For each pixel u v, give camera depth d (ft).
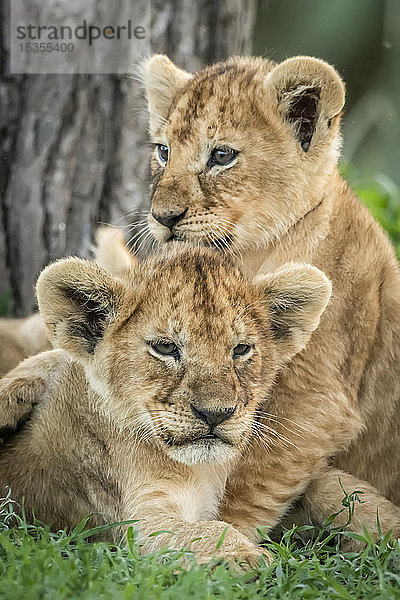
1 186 47.73
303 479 35.17
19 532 29.84
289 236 36.58
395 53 84.64
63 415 32.60
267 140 36.60
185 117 37.60
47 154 47.01
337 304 35.99
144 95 45.44
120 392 31.24
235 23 49.73
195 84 38.58
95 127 47.11
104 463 31.89
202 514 32.89
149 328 30.63
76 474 32.37
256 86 37.35
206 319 30.42
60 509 32.71
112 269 35.83
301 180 36.50
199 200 36.40
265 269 36.65
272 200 36.52
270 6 84.74
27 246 47.52
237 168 36.47
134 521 29.45
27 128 47.11
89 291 31.17
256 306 32.14
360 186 58.85
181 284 30.96
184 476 31.99
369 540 29.94
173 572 26.96
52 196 47.06
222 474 33.88
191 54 48.24
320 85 36.32
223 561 27.76
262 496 34.60
